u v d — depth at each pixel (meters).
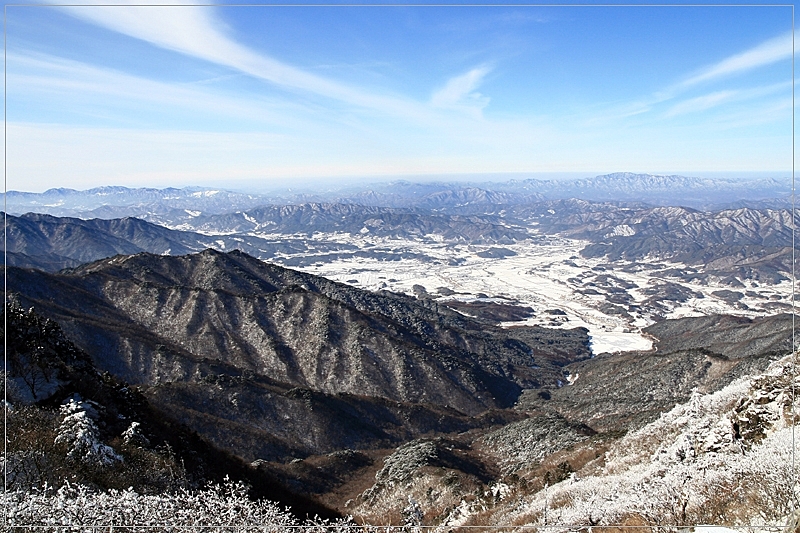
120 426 26.80
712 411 28.92
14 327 28.33
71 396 26.56
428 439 68.25
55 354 29.03
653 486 17.17
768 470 13.38
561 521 19.55
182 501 17.75
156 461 24.11
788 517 11.36
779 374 23.83
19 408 23.34
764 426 21.11
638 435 34.38
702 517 13.65
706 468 17.84
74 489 16.41
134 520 14.95
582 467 35.66
